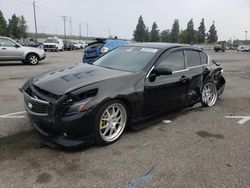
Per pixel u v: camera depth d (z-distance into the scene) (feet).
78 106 12.38
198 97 19.88
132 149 13.48
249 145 14.43
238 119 18.58
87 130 12.74
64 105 12.28
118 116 14.28
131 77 14.78
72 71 15.23
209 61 21.40
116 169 11.65
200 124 17.37
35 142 13.83
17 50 48.47
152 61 16.10
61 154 12.67
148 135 15.26
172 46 18.04
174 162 12.37
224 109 20.92
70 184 10.55
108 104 13.30
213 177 11.28
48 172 11.26
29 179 10.77
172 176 11.27
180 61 18.08
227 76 39.55
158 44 18.51
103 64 17.34
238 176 11.40
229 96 25.53
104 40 41.22
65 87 12.85
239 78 37.58
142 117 15.49
